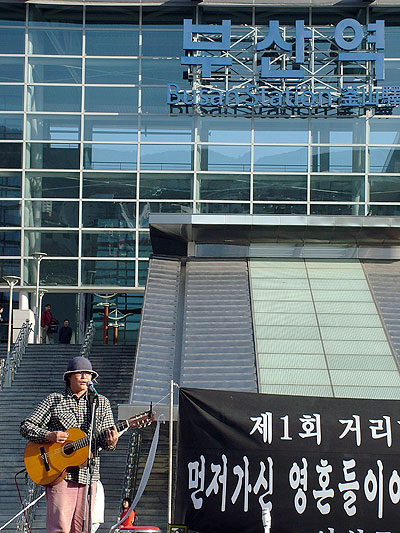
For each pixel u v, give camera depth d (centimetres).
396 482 1540
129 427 1040
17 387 2802
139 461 2438
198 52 3566
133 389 2320
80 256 3553
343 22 3531
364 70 3553
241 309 2652
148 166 3594
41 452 992
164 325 2614
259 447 1538
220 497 1527
